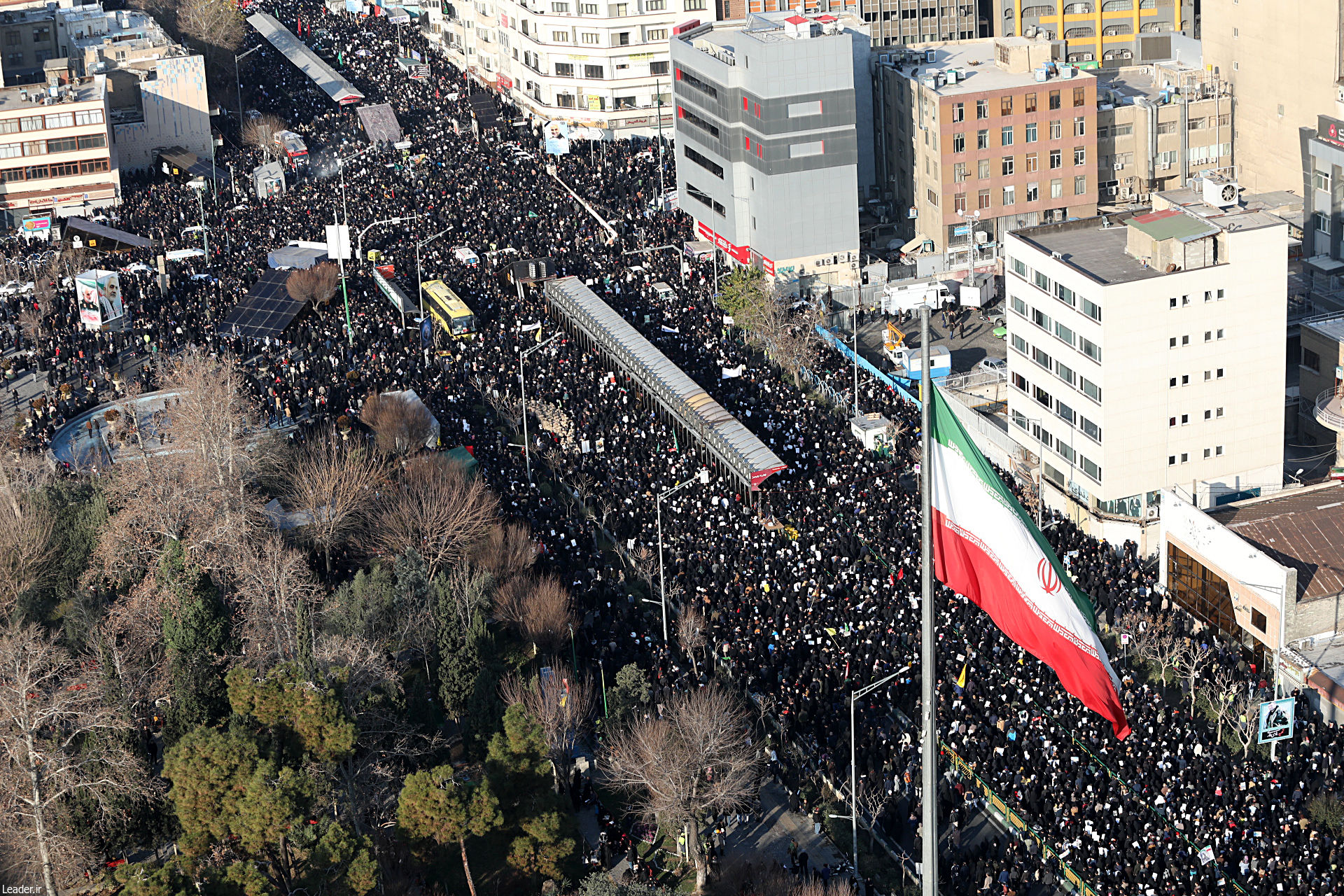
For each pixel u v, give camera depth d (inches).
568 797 3973.9
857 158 7746.1
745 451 5349.4
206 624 4136.3
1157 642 4473.4
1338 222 7052.2
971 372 6451.8
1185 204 5246.1
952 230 7701.8
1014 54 7780.5
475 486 5078.7
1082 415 5255.9
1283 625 4468.5
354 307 7199.8
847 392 6127.0
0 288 7726.4
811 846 3875.5
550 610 4498.0
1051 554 1975.9
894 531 4923.7
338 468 5221.5
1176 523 4889.3
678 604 4709.6
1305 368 5905.5
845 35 7130.9
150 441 5816.9
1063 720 4069.9
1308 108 7450.8
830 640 4414.4
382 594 4480.8
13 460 5226.4
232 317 7032.5
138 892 3102.9
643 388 6186.0
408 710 4077.3
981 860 3668.8
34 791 3479.3
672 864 3831.2
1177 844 3604.8
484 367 6363.2
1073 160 7711.6
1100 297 5009.8
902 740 4052.7
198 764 3408.0
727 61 7421.3
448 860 3745.1
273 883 3292.3
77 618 4488.2
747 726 4082.2
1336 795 3828.7
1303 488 5098.4
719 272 7652.6
